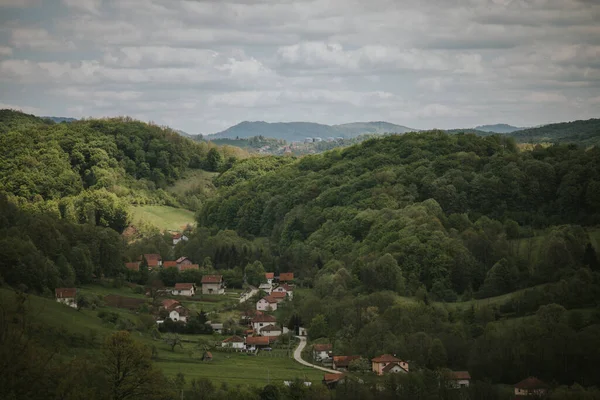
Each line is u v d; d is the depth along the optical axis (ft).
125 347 469.16
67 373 435.53
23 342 426.92
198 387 582.35
